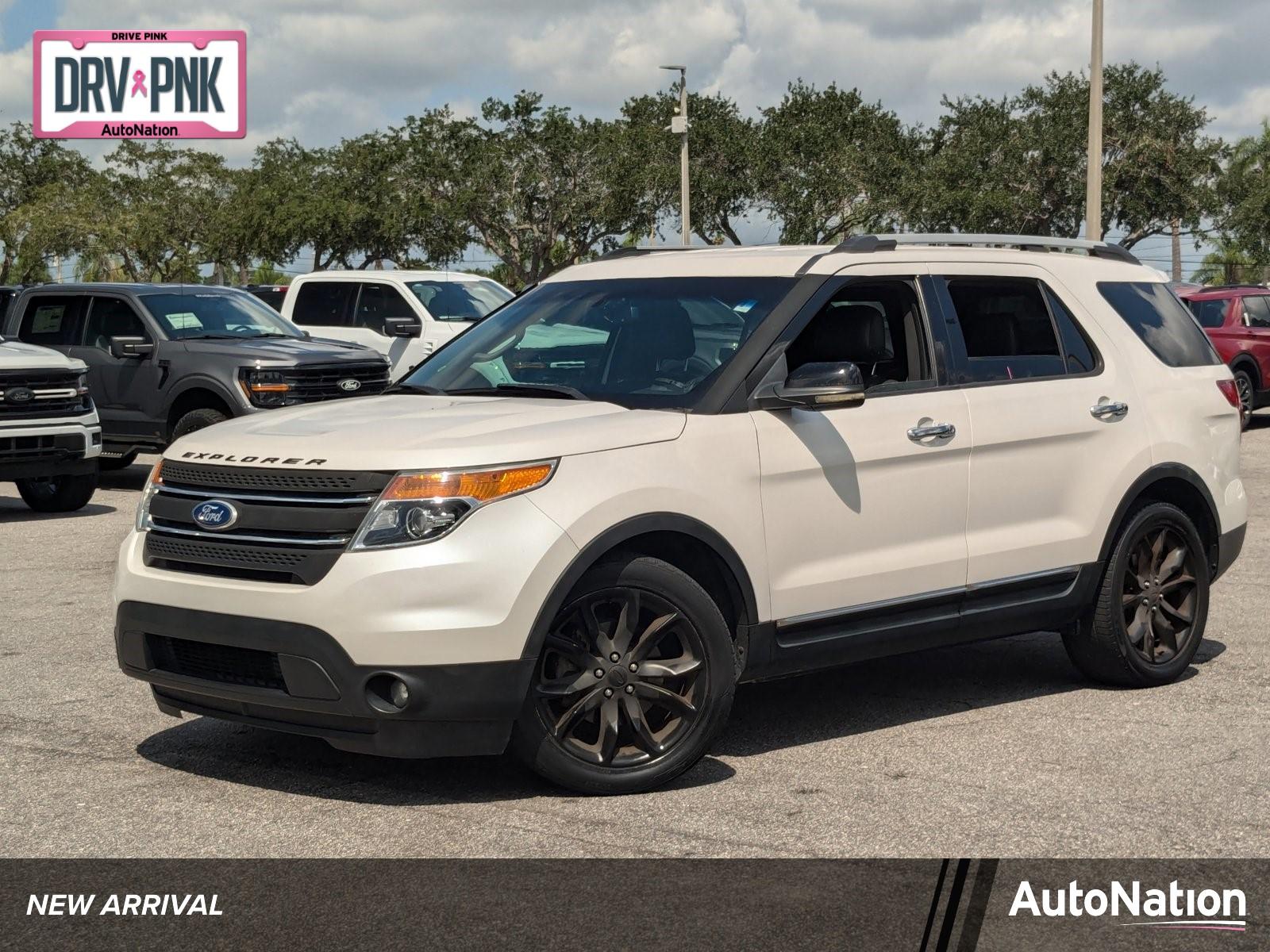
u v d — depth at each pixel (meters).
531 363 5.73
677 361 5.43
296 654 4.61
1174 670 6.52
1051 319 6.32
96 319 14.51
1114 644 6.29
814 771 5.20
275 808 4.80
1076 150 50.50
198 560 4.86
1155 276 6.98
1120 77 50.97
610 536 4.79
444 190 55.84
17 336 14.79
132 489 15.10
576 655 4.83
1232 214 52.22
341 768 5.24
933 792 4.95
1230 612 8.09
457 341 6.16
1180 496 6.68
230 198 61.31
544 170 55.28
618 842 4.46
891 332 5.82
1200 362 6.90
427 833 4.55
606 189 54.41
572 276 6.20
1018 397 6.01
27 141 64.38
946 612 5.78
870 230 53.88
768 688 6.46
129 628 5.02
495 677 4.62
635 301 5.77
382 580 4.54
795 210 53.53
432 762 5.31
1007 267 6.23
